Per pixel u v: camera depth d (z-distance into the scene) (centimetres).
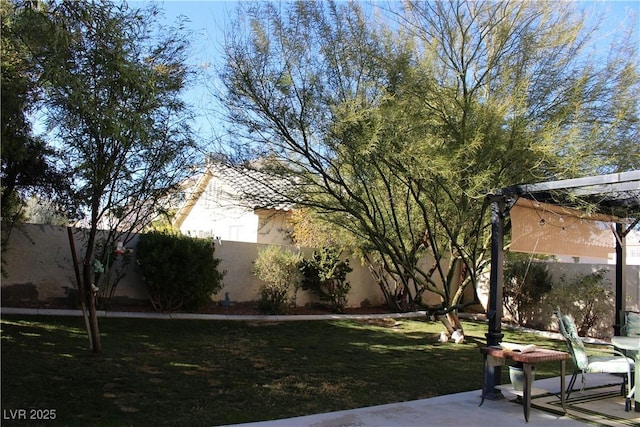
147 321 1003
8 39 468
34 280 1023
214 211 1341
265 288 1259
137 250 1120
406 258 860
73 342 775
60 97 508
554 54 762
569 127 717
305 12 691
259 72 678
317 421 498
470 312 1539
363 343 973
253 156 754
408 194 805
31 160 732
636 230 869
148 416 485
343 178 780
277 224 1525
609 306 1157
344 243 1209
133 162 719
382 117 649
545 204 702
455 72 802
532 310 1330
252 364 742
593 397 638
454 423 510
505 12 770
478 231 812
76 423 451
